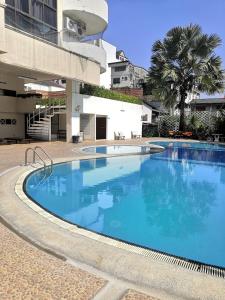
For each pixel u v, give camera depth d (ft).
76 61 55.11
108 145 60.08
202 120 90.68
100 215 20.56
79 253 11.55
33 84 87.51
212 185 30.58
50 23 53.11
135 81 146.41
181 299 8.79
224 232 18.13
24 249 11.71
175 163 43.45
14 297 8.38
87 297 8.54
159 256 11.81
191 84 83.87
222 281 9.78
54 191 26.53
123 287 9.23
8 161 34.81
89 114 70.28
